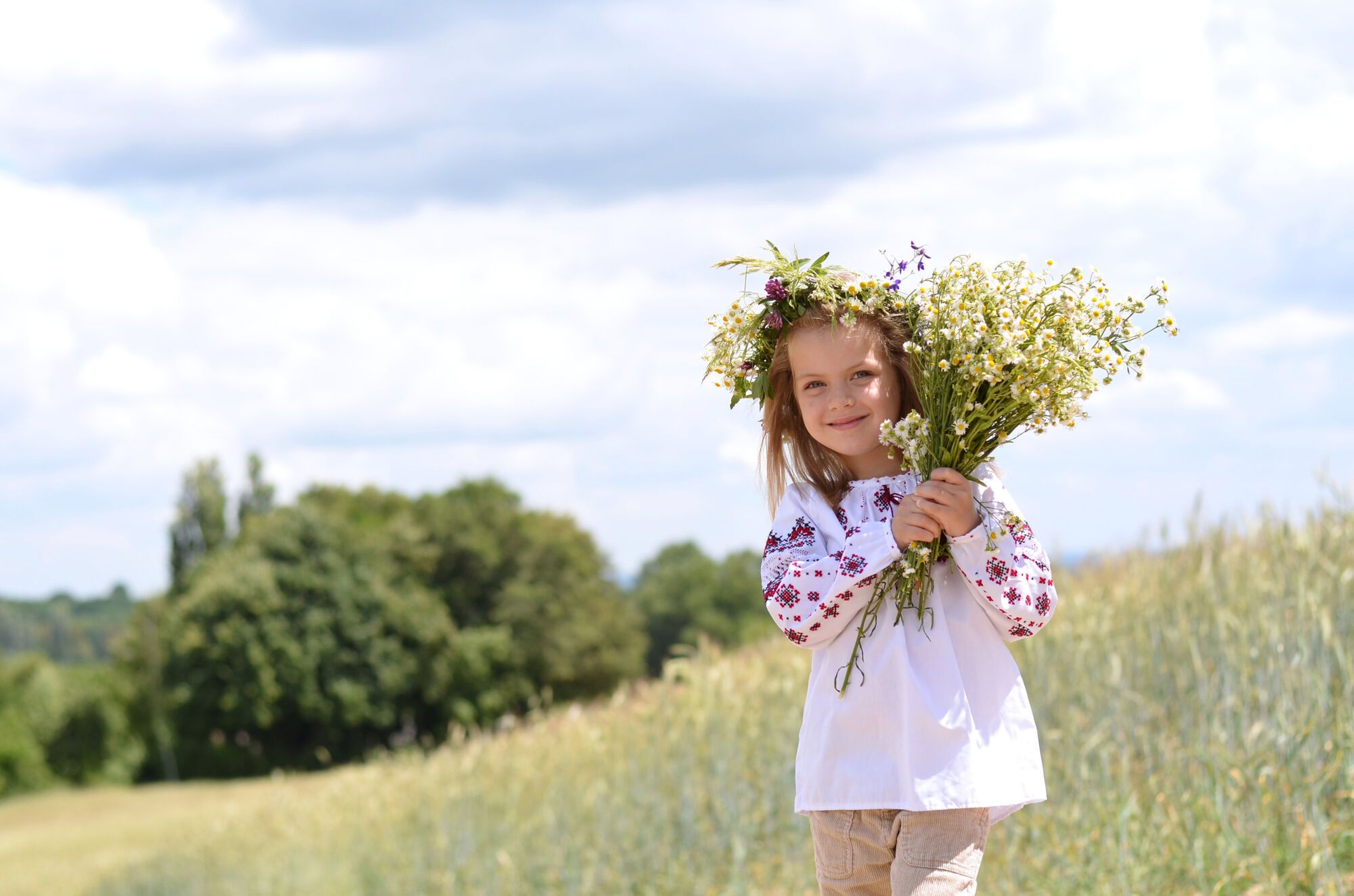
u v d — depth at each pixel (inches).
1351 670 156.8
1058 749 183.8
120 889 500.4
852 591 95.8
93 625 4726.9
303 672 1868.8
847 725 96.4
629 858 244.8
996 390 92.9
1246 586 189.8
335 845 363.6
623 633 2161.7
